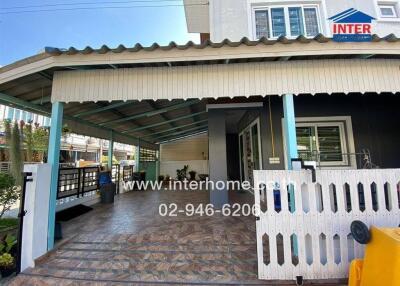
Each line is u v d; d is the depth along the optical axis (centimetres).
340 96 503
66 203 533
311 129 506
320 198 279
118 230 402
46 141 580
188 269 286
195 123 940
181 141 1368
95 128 686
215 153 566
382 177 271
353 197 269
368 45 300
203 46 298
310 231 265
